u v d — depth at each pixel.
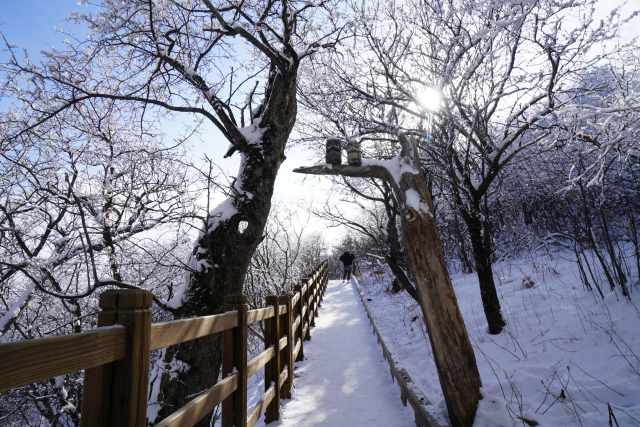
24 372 0.85
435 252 3.20
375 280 15.27
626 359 3.21
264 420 3.95
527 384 3.54
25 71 4.45
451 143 5.05
